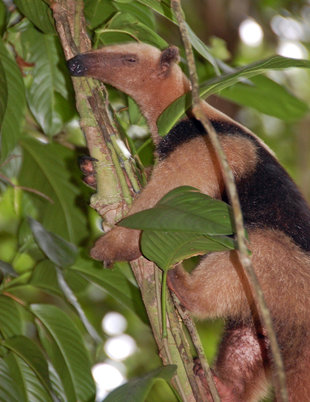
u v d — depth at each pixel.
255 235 6.11
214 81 5.19
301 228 6.17
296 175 14.72
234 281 6.06
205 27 13.62
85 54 5.98
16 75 6.53
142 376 4.34
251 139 6.63
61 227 7.99
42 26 6.40
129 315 12.78
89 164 6.15
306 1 15.25
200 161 6.36
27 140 7.85
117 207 5.47
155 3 6.06
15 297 6.72
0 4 7.30
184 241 4.68
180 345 4.99
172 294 5.46
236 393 6.58
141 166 6.46
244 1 14.09
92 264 7.00
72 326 6.63
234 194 3.73
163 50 7.11
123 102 7.98
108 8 6.93
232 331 6.58
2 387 6.24
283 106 7.85
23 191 8.36
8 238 11.69
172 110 5.27
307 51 15.02
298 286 5.95
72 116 7.89
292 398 5.88
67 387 6.50
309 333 5.89
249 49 14.29
